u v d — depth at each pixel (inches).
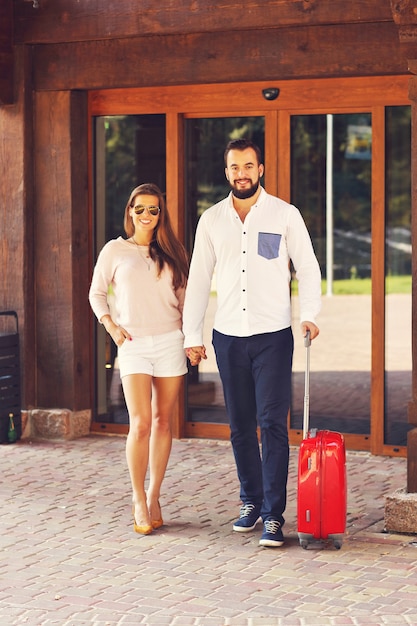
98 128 416.5
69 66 406.0
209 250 289.9
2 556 274.8
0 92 406.0
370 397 387.2
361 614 232.7
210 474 357.4
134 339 294.7
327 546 281.4
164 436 298.8
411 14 288.5
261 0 370.0
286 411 284.2
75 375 415.2
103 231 420.2
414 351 298.5
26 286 414.6
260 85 388.8
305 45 371.9
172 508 318.3
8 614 234.8
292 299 405.1
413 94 294.5
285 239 284.7
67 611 236.5
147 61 394.3
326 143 386.6
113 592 248.1
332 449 276.2
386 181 381.4
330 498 275.1
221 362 289.1
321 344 422.9
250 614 233.6
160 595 245.9
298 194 393.1
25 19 405.7
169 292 296.0
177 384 298.7
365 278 397.7
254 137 394.0
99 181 418.3
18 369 411.8
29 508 318.7
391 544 282.8
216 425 408.8
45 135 413.1
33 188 416.5
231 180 281.3
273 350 281.6
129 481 350.6
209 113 398.6
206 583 253.8
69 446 402.3
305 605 238.5
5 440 405.7
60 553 276.8
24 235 413.1
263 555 274.4
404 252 388.2
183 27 381.1
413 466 296.5
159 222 297.6
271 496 283.1
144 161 410.0
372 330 382.6
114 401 422.6
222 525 301.1
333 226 392.8
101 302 298.5
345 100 379.6
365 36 364.5
